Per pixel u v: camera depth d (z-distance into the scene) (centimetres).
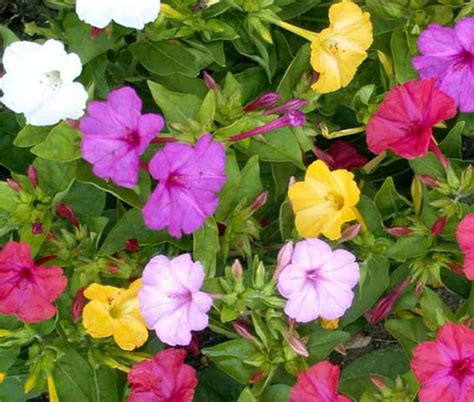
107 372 58
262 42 60
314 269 55
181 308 55
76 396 57
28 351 59
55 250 57
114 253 58
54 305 57
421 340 58
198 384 62
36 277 55
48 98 56
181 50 59
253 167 57
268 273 57
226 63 63
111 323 56
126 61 62
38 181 57
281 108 57
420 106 55
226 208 57
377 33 61
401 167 63
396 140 56
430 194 58
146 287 55
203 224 56
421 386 55
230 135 57
